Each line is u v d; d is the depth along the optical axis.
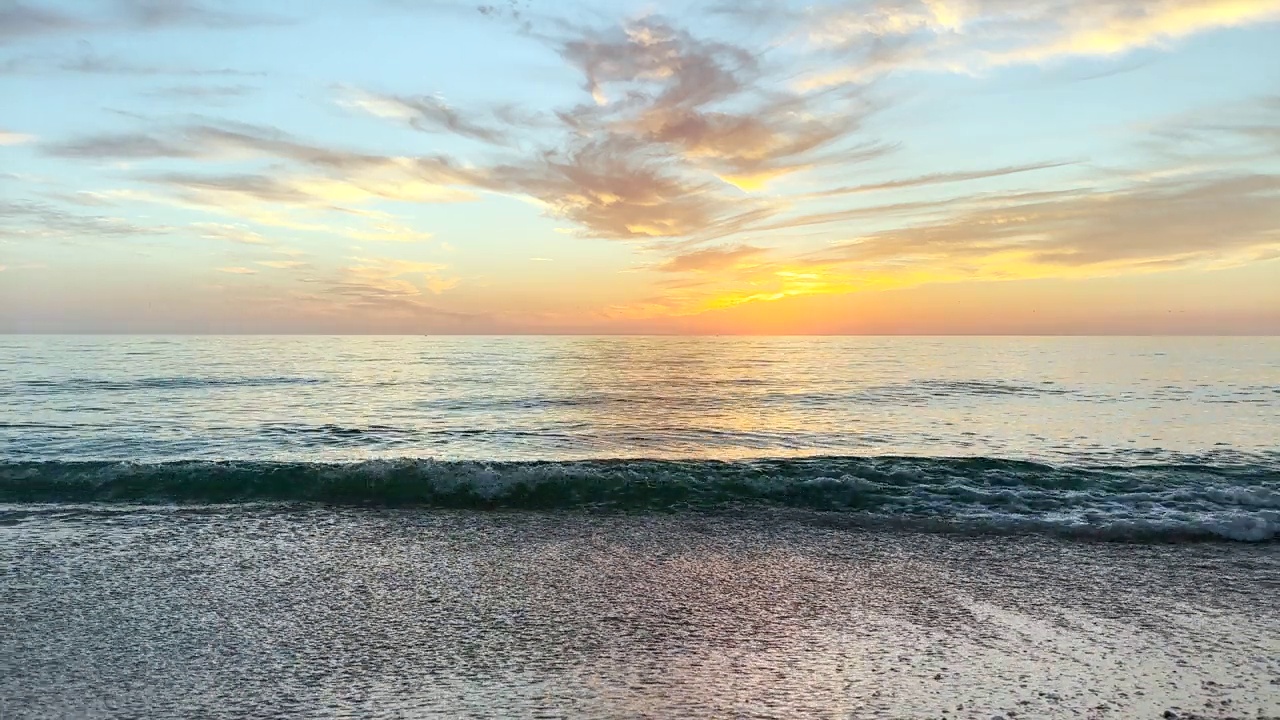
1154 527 8.04
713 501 9.38
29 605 5.55
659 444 16.92
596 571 6.61
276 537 7.65
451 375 40.34
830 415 22.64
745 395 29.00
